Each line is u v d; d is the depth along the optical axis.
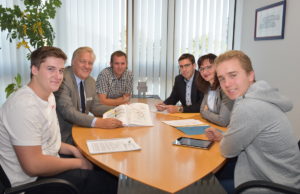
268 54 3.40
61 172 1.39
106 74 3.07
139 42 4.05
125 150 1.33
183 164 1.17
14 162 1.29
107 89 3.06
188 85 2.99
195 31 4.08
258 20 3.60
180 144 1.43
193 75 2.95
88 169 1.50
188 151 1.33
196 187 0.97
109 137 1.58
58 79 1.41
